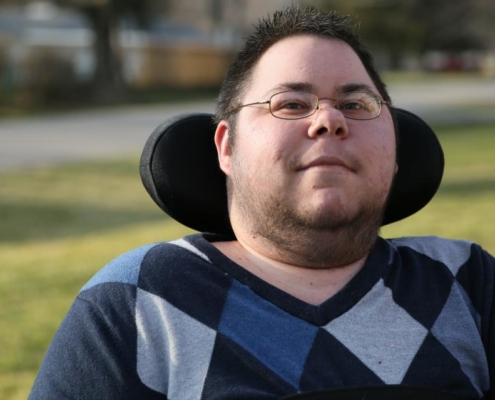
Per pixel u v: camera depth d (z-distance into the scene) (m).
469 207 8.76
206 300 2.13
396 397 2.02
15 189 13.42
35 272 6.69
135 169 15.70
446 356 2.20
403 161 2.74
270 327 2.10
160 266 2.18
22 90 36.72
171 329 2.07
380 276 2.26
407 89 45.22
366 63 2.46
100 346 2.06
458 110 29.41
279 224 2.21
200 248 2.24
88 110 34.69
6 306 5.64
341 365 2.08
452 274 2.39
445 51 69.94
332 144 2.17
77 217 10.89
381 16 57.06
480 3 66.12
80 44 42.28
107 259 7.19
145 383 2.04
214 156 2.60
